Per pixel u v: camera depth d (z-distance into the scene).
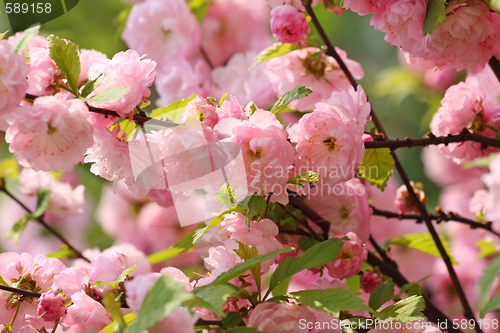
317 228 0.93
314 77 0.97
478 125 0.93
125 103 0.84
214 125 0.85
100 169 0.87
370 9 0.89
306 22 0.92
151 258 0.99
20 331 0.86
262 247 0.85
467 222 0.96
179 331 0.80
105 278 0.87
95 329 0.84
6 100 0.82
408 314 0.84
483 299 0.79
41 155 0.84
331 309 0.82
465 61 0.89
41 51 0.85
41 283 0.88
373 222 1.04
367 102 0.87
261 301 0.84
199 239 0.89
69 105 0.83
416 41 0.89
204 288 0.82
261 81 1.01
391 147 0.89
